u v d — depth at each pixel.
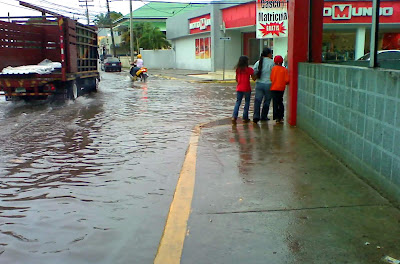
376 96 4.68
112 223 4.33
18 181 5.81
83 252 3.71
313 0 8.24
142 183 5.66
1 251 3.75
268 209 4.27
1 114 12.26
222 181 5.21
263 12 22.19
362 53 25.83
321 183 5.01
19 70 13.77
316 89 7.11
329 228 3.79
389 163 4.40
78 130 9.54
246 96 9.60
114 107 13.61
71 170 6.31
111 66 43.34
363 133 5.07
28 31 14.80
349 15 24.64
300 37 8.35
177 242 3.61
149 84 24.62
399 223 3.83
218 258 3.32
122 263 3.49
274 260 3.26
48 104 14.59
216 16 34.38
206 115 11.71
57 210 4.72
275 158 6.20
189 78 29.69
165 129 9.54
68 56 14.46
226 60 35.44
